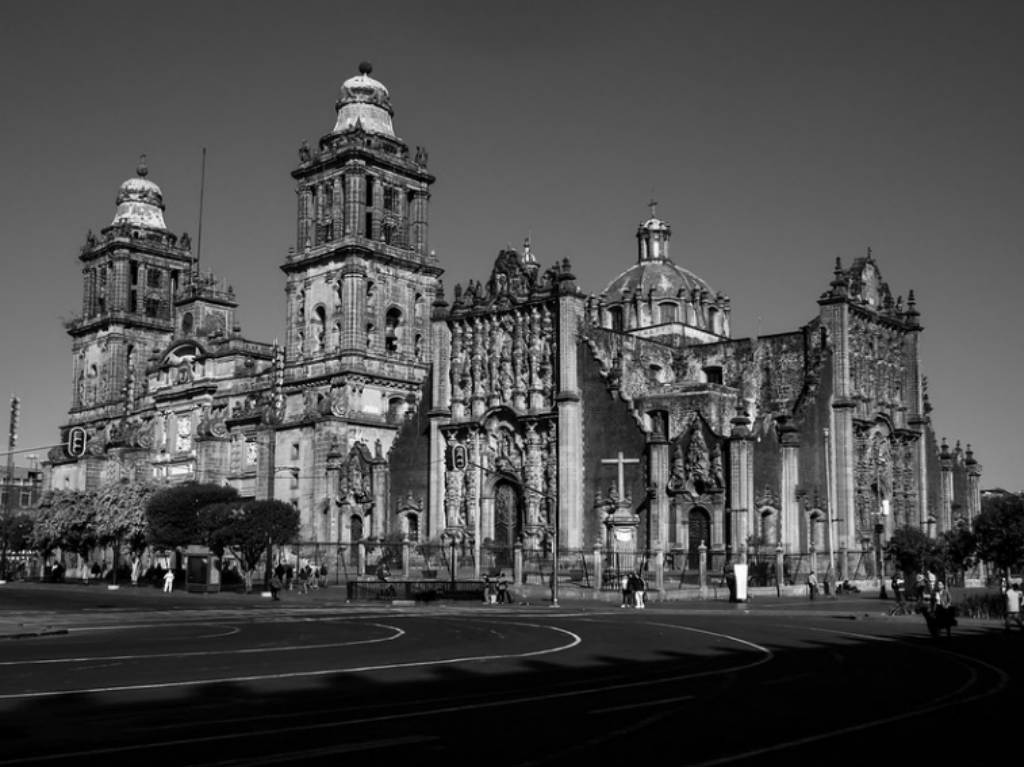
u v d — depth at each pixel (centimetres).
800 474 10169
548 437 10556
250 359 14888
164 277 17638
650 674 3253
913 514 11506
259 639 4569
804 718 2423
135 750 2034
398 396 12988
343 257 12875
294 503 12631
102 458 16612
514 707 2567
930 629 4756
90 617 6228
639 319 13050
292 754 1997
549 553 10125
